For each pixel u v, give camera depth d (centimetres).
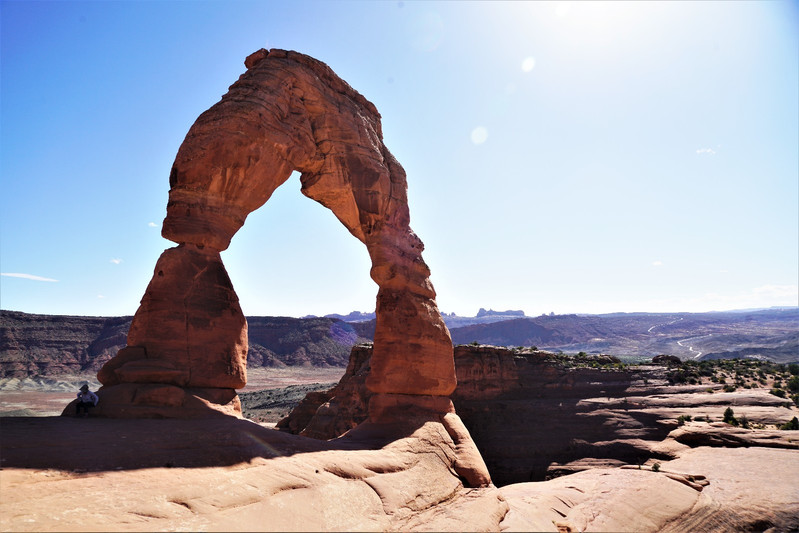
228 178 1500
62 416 1132
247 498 826
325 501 911
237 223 1545
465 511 1080
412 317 1912
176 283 1359
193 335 1344
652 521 1555
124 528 647
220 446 1032
